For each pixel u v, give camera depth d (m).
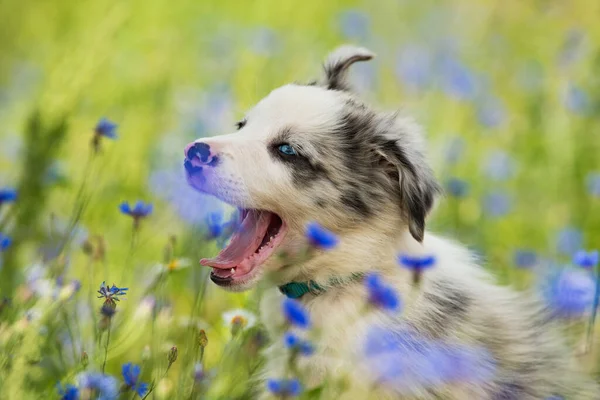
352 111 7.45
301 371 6.55
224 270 7.00
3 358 5.97
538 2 16.27
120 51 13.91
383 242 7.11
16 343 6.06
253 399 7.24
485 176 11.36
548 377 7.12
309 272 7.11
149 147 11.27
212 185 7.04
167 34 14.95
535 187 11.48
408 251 7.16
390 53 14.84
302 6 16.28
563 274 8.28
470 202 10.67
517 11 16.27
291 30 15.19
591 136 11.80
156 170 10.67
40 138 9.03
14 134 11.71
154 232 9.38
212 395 6.04
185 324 7.57
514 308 7.43
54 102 11.21
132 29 14.89
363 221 7.09
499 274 9.45
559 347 7.46
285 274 7.16
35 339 6.16
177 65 14.12
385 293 6.13
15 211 8.48
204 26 15.45
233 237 7.16
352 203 7.09
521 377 6.96
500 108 12.91
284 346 6.84
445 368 6.66
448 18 16.44
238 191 7.00
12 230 8.40
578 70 13.24
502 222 10.64
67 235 7.41
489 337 6.99
